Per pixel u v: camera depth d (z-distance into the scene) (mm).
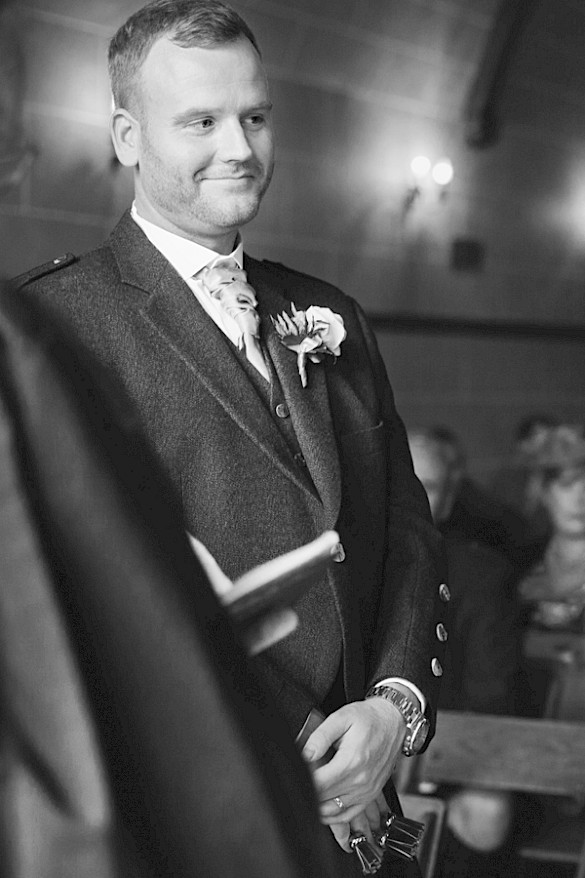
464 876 2930
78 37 4828
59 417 505
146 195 1425
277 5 5652
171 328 1374
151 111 1354
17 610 484
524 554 4586
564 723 2629
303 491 1375
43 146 4770
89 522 503
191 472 1332
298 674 1369
